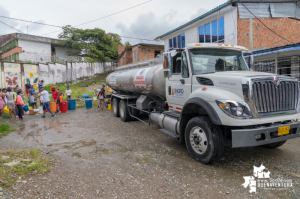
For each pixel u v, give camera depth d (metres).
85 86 25.17
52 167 4.38
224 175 3.96
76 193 3.36
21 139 6.62
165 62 5.40
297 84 4.34
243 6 11.33
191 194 3.33
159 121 6.07
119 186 3.57
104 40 35.88
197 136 4.52
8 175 3.92
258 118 3.86
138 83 7.74
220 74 4.55
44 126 8.52
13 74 19.09
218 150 4.13
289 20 12.97
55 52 32.66
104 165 4.47
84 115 11.02
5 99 10.52
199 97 4.43
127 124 8.58
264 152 5.11
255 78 3.90
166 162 4.59
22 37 27.88
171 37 17.80
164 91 6.52
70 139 6.57
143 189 3.47
